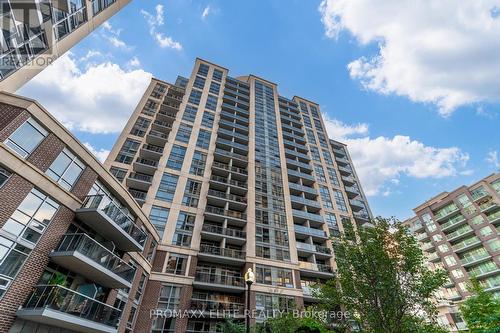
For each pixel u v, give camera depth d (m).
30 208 13.81
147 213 33.81
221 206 40.72
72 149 16.80
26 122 14.30
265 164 49.28
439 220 64.06
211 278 31.84
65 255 14.27
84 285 16.95
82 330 15.77
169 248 31.69
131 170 37.84
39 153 14.62
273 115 62.56
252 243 36.62
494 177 58.28
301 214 44.44
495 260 51.09
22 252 13.15
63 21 19.66
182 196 37.44
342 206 51.12
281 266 35.84
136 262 24.16
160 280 28.84
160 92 53.09
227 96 58.91
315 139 64.12
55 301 13.16
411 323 14.53
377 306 14.91
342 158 65.44
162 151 41.78
